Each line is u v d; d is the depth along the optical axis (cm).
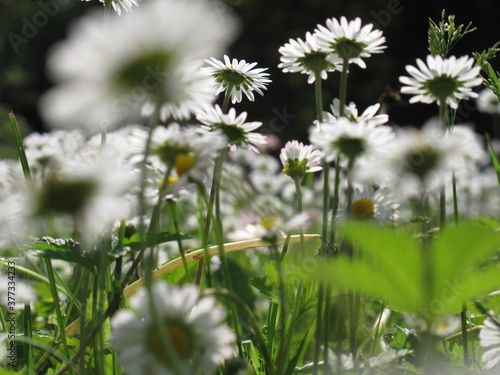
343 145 55
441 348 61
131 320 52
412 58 415
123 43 46
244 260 103
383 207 60
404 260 46
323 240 58
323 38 60
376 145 55
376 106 61
